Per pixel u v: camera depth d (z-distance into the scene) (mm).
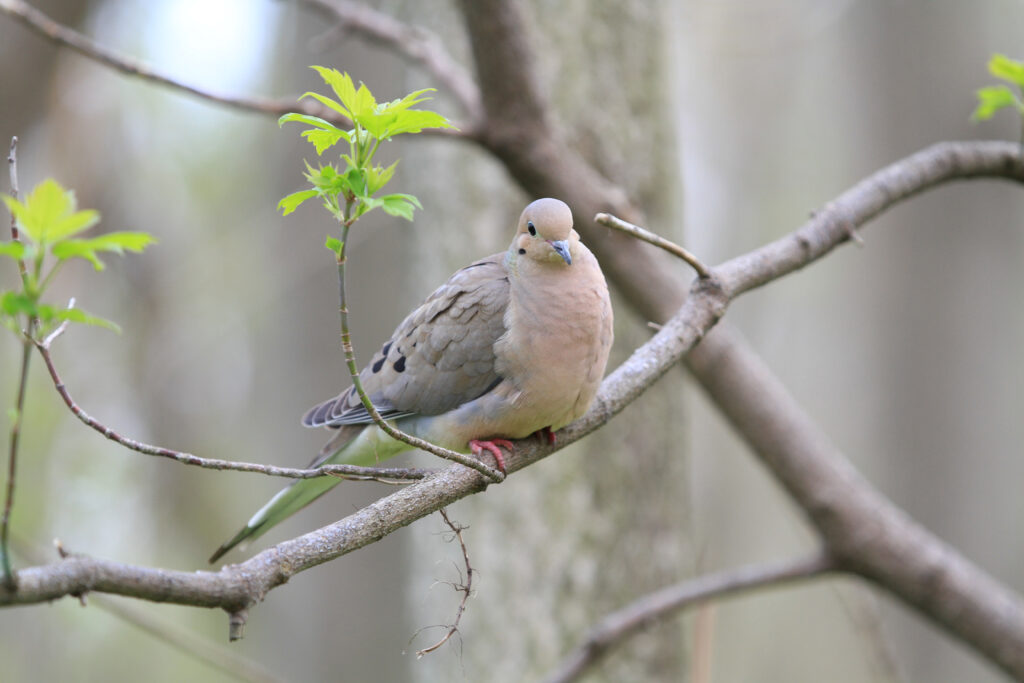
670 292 8234
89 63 14641
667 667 9688
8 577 3324
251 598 3895
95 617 16531
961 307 16484
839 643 18500
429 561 10070
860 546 8164
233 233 17922
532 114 7895
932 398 16531
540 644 9336
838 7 17625
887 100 16953
